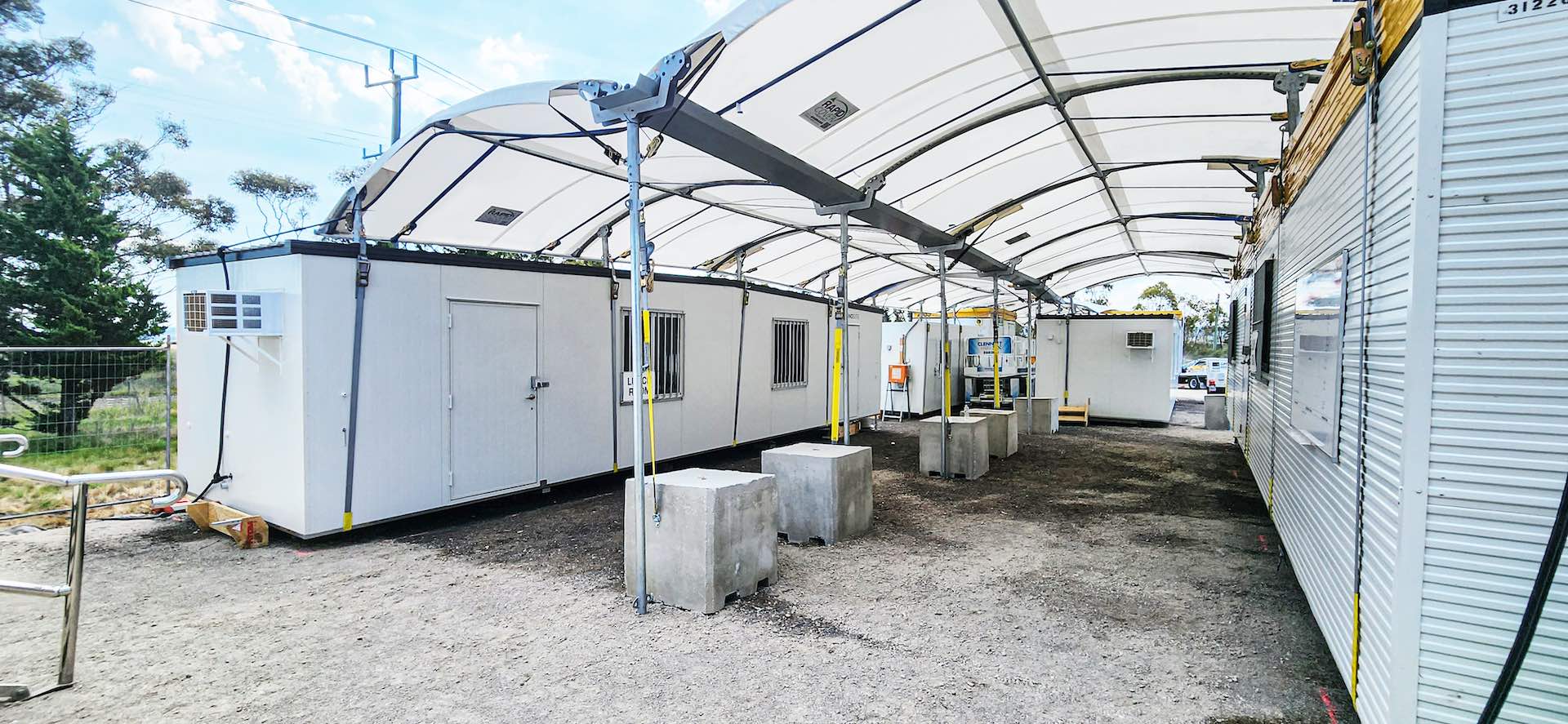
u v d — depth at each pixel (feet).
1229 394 41.57
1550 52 6.82
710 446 32.96
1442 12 7.25
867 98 19.36
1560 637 6.77
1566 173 6.77
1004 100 20.88
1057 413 47.47
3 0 69.97
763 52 16.12
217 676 12.38
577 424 26.55
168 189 83.46
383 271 21.01
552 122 19.12
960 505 25.17
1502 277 7.04
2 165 62.90
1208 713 10.90
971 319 64.28
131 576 17.67
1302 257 13.88
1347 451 9.82
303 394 19.45
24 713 11.17
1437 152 7.28
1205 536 21.11
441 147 20.93
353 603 15.81
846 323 25.00
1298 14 16.06
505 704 11.35
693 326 31.94
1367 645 8.70
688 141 17.75
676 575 15.42
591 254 34.47
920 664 12.64
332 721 10.93
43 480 11.69
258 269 20.76
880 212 26.63
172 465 27.76
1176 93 20.79
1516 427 7.00
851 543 20.44
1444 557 7.38
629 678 12.18
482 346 23.48
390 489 21.20
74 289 61.05
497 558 19.12
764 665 12.64
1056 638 13.73
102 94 79.66
